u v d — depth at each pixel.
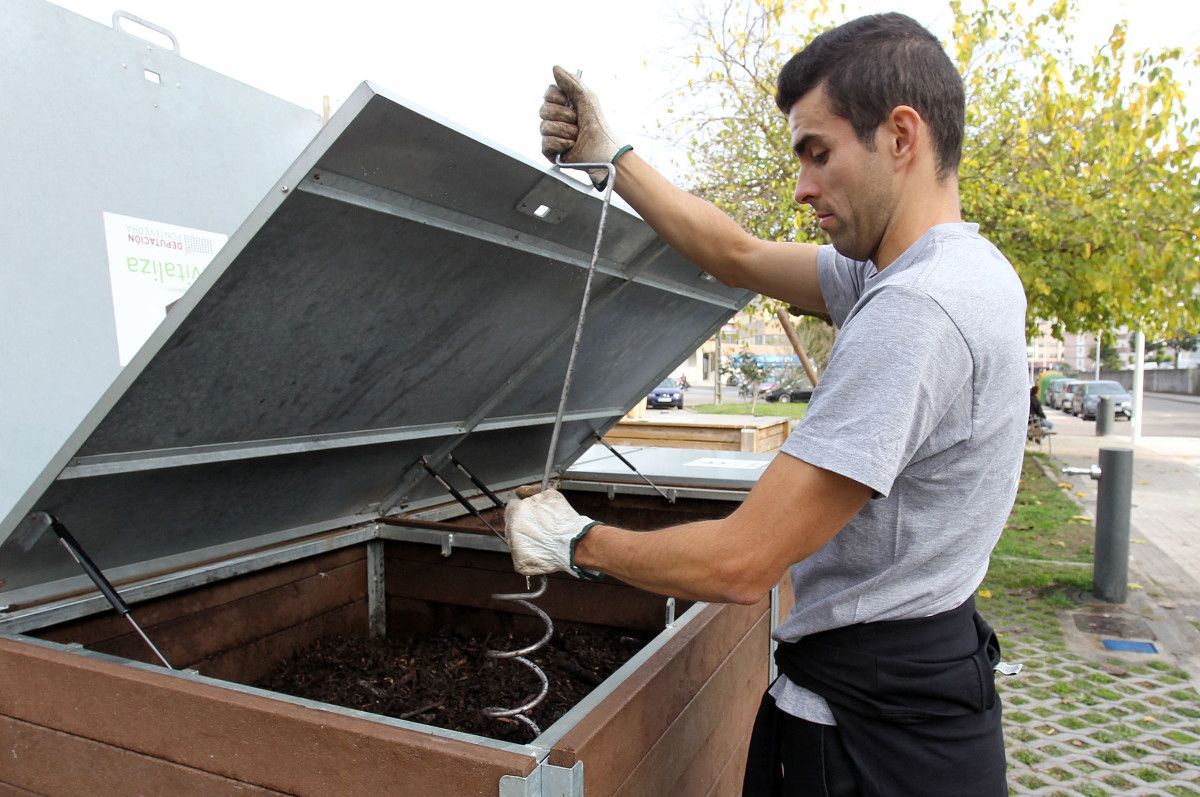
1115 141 5.67
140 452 1.49
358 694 2.11
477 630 2.52
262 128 2.71
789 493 1.03
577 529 1.25
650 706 1.27
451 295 1.68
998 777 1.23
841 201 1.18
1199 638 4.70
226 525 1.99
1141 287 5.90
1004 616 5.10
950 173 1.18
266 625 2.22
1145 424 22.61
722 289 2.57
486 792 0.96
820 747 1.24
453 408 2.24
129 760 1.22
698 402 32.78
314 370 1.63
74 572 1.72
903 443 1.02
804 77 1.17
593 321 2.20
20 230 1.98
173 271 2.39
